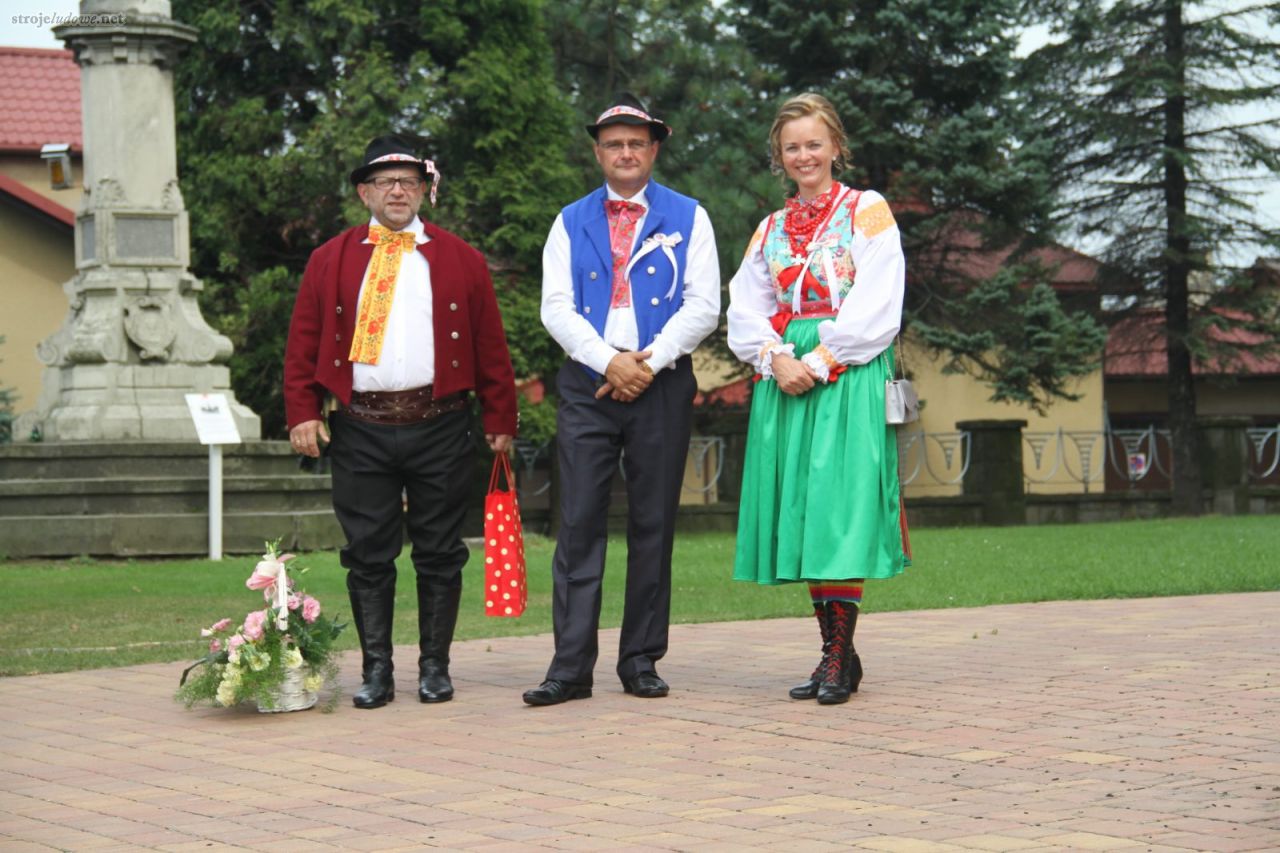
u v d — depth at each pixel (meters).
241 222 20.97
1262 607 9.63
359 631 6.82
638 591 6.80
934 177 25.67
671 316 6.83
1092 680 6.75
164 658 8.34
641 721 6.11
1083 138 28.23
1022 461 24.55
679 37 23.69
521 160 21.05
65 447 15.94
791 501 6.54
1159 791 4.71
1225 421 25.38
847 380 6.48
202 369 16.91
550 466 22.36
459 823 4.61
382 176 6.78
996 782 4.89
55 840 4.57
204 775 5.39
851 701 6.39
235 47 20.83
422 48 21.27
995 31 26.00
